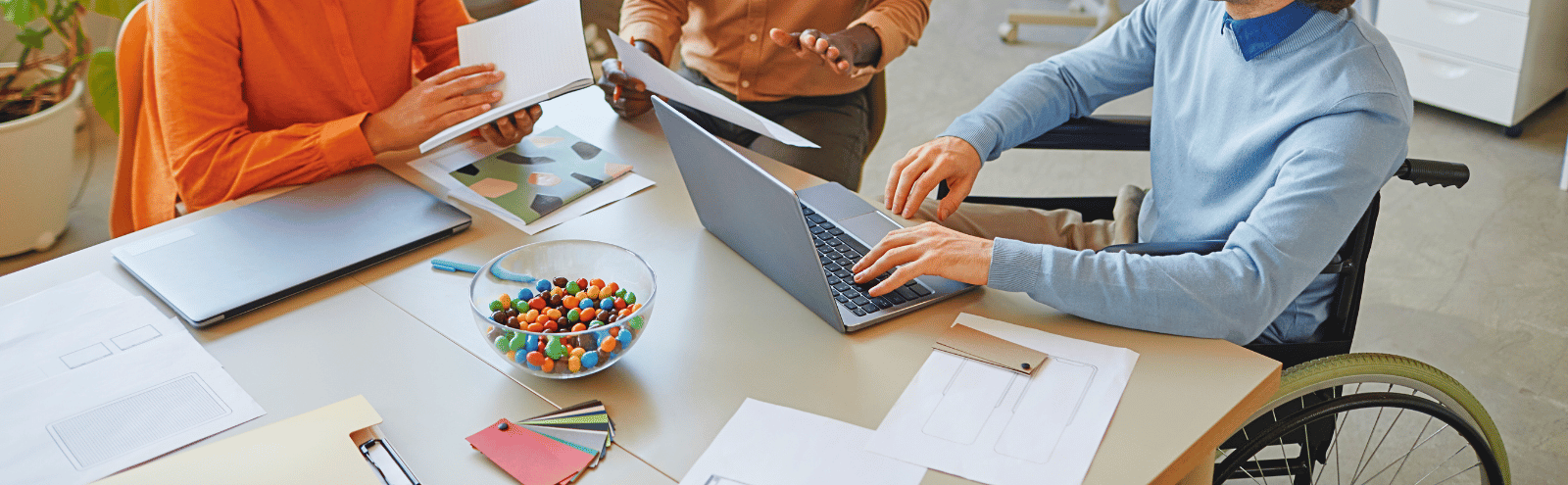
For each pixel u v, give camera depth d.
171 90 1.36
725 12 1.89
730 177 1.06
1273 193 1.14
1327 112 1.15
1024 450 0.88
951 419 0.92
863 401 0.94
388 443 0.89
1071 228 1.57
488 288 1.07
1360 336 2.14
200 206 1.36
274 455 0.86
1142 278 1.05
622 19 1.92
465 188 1.33
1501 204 2.62
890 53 1.72
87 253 1.18
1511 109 2.86
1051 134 1.56
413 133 1.35
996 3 4.20
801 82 1.93
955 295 1.12
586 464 0.87
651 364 1.00
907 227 1.25
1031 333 1.05
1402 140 1.15
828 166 1.79
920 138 3.11
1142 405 0.94
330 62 1.52
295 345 1.03
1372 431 1.79
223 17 1.39
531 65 1.38
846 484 0.84
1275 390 1.00
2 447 0.88
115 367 0.98
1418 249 2.45
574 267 1.10
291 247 1.18
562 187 1.33
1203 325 1.05
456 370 0.99
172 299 1.07
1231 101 1.29
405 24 1.60
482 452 0.88
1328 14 1.18
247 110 1.45
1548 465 1.79
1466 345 2.11
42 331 1.04
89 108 2.99
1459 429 1.31
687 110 1.65
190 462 0.86
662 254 1.19
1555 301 2.24
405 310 1.09
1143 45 1.50
